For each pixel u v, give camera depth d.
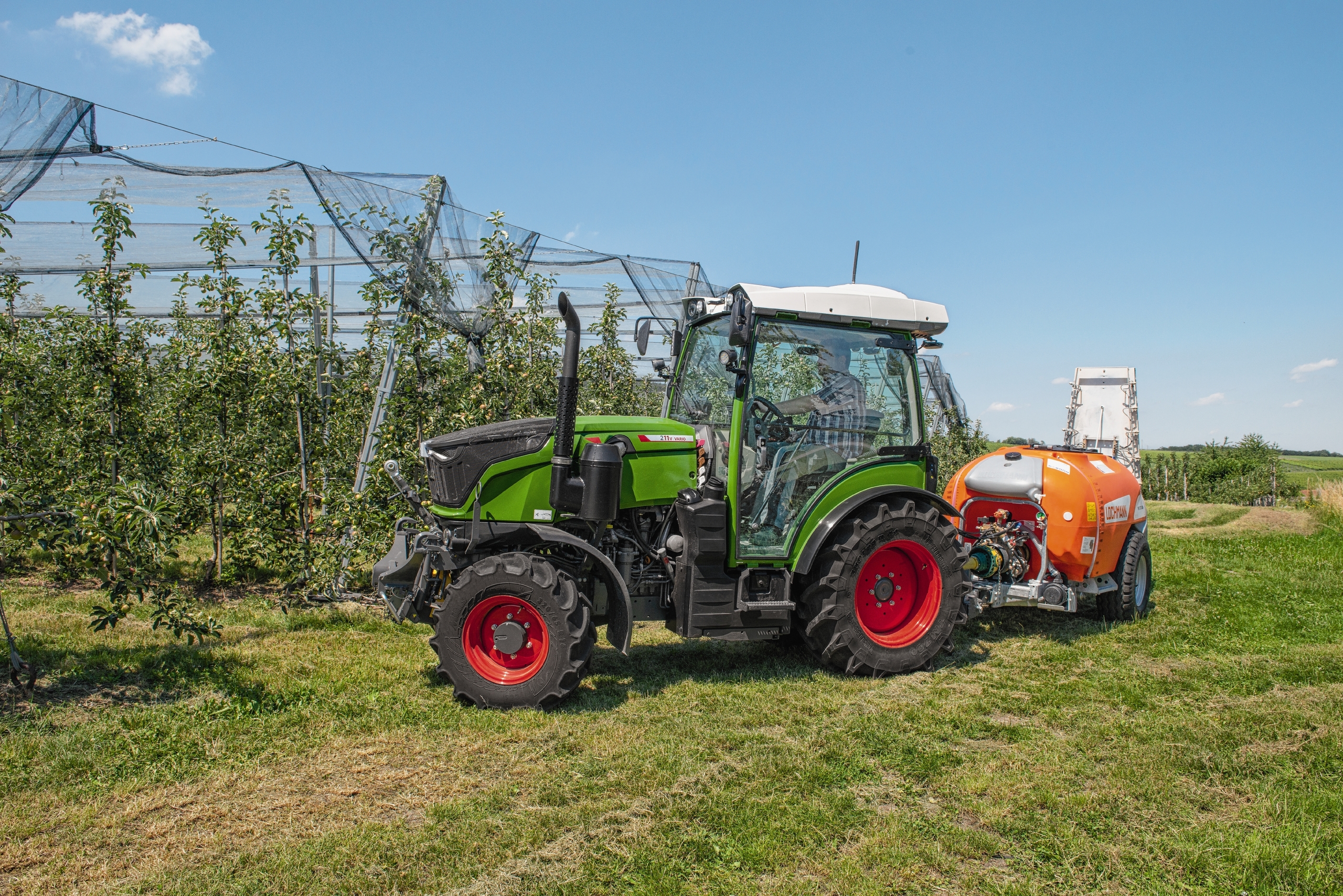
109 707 3.95
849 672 4.77
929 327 5.07
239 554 6.90
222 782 3.21
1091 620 6.46
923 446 5.18
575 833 2.87
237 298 6.26
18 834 2.77
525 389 7.02
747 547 4.61
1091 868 2.73
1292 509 16.23
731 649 5.35
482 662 4.15
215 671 4.50
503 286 6.85
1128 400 12.26
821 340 4.88
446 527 4.44
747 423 4.54
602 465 4.17
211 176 5.90
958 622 5.05
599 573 4.47
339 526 6.14
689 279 10.06
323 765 3.39
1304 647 5.59
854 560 4.68
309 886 2.49
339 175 5.95
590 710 4.09
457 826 2.87
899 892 2.58
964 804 3.18
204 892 2.45
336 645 5.18
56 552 6.45
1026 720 4.17
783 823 2.95
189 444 6.71
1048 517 5.98
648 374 11.17
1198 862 2.75
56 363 7.11
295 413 6.52
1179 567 8.82
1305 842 2.86
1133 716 4.21
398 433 6.39
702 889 2.54
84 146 5.09
